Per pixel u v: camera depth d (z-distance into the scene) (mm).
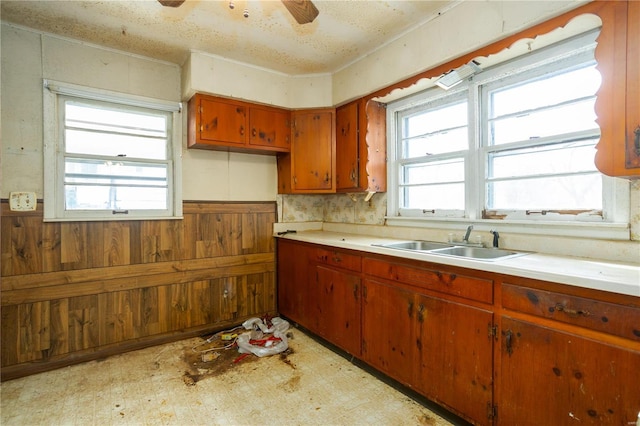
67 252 2354
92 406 1852
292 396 1948
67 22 2152
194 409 1825
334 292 2502
